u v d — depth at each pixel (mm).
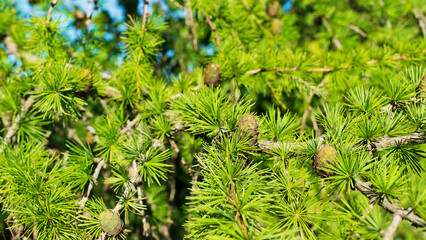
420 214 521
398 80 642
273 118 650
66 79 667
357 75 925
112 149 679
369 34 1273
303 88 865
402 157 600
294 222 567
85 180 660
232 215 556
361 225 544
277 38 1022
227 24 920
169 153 662
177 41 1240
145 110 726
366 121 612
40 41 754
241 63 812
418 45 898
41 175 645
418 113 602
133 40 774
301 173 612
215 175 573
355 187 571
